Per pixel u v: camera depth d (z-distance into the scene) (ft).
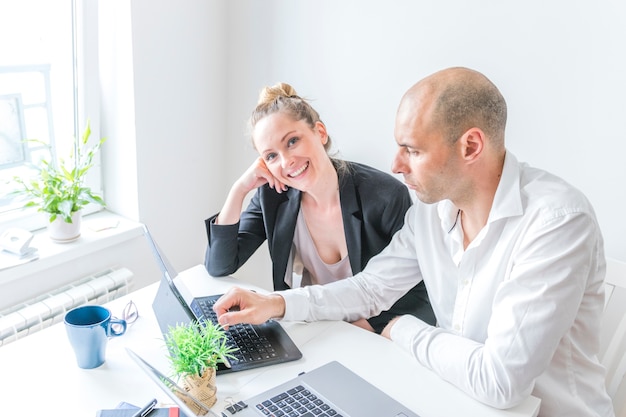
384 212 5.19
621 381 4.54
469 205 3.98
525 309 3.46
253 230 5.62
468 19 5.48
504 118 3.71
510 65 5.37
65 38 6.08
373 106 6.34
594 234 3.60
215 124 7.44
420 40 5.81
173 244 7.33
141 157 6.57
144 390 3.58
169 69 6.59
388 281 4.71
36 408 3.38
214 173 7.66
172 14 6.43
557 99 5.21
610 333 5.12
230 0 7.02
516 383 3.43
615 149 5.04
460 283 4.16
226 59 7.29
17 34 5.81
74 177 5.92
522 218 3.77
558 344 3.65
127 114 6.42
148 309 4.53
